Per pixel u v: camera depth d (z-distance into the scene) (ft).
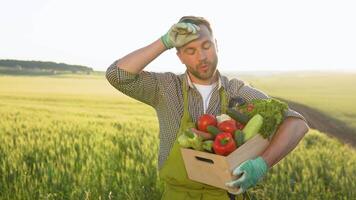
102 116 30.45
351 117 35.14
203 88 8.38
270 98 8.16
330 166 21.18
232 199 8.23
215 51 7.88
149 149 20.72
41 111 30.25
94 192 16.26
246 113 7.80
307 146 25.88
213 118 7.72
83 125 27.04
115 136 24.47
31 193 16.33
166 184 8.58
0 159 19.72
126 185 16.57
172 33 7.72
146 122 29.30
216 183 7.53
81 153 19.49
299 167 20.67
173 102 8.39
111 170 17.66
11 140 21.97
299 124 7.77
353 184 18.45
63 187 16.65
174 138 8.38
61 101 33.88
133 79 8.17
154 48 7.95
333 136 28.63
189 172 7.95
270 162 7.33
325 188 18.51
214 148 7.19
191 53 7.75
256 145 7.36
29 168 18.26
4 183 16.84
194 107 8.36
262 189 17.08
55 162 19.20
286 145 7.54
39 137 22.85
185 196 8.25
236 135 7.29
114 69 8.06
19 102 31.86
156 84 8.43
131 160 18.44
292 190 17.92
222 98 8.39
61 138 23.61
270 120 7.42
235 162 7.13
